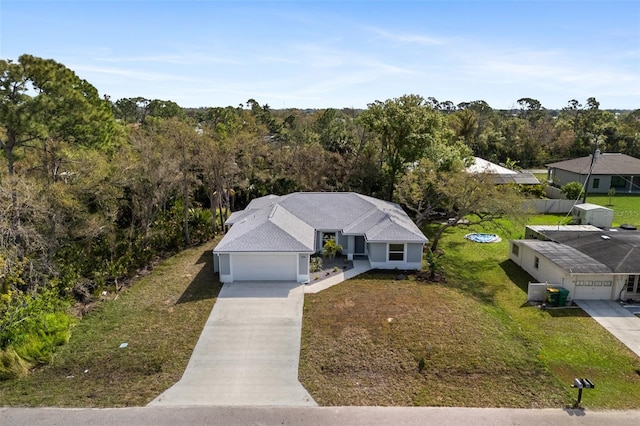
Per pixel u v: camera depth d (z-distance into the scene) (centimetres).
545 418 1182
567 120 7644
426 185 2769
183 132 2777
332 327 1659
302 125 6344
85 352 1506
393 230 2352
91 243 2327
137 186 2522
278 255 2120
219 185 3131
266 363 1438
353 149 4206
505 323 1742
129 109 7250
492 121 7881
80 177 2173
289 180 3862
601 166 4478
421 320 1702
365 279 2188
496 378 1362
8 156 2003
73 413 1196
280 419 1174
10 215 1834
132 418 1177
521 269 2414
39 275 1802
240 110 6159
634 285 1967
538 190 3938
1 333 1475
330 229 2503
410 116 3262
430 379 1352
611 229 2712
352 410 1212
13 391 1297
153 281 2200
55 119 2075
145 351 1512
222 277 2142
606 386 1338
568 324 1744
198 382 1341
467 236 3070
